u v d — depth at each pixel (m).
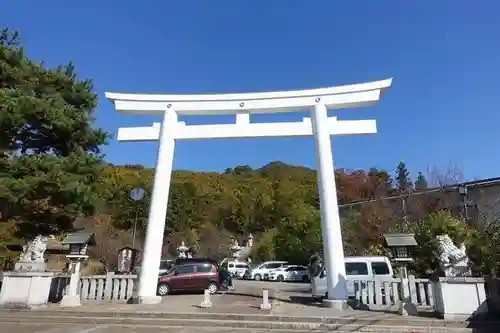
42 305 12.41
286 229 40.62
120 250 23.42
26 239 14.38
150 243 14.34
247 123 15.64
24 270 12.53
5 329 9.91
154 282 14.08
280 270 33.97
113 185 39.59
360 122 15.09
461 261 11.19
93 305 13.17
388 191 37.91
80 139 14.55
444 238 11.68
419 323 10.22
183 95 16.00
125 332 9.64
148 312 11.20
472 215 24.31
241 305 13.37
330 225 14.01
